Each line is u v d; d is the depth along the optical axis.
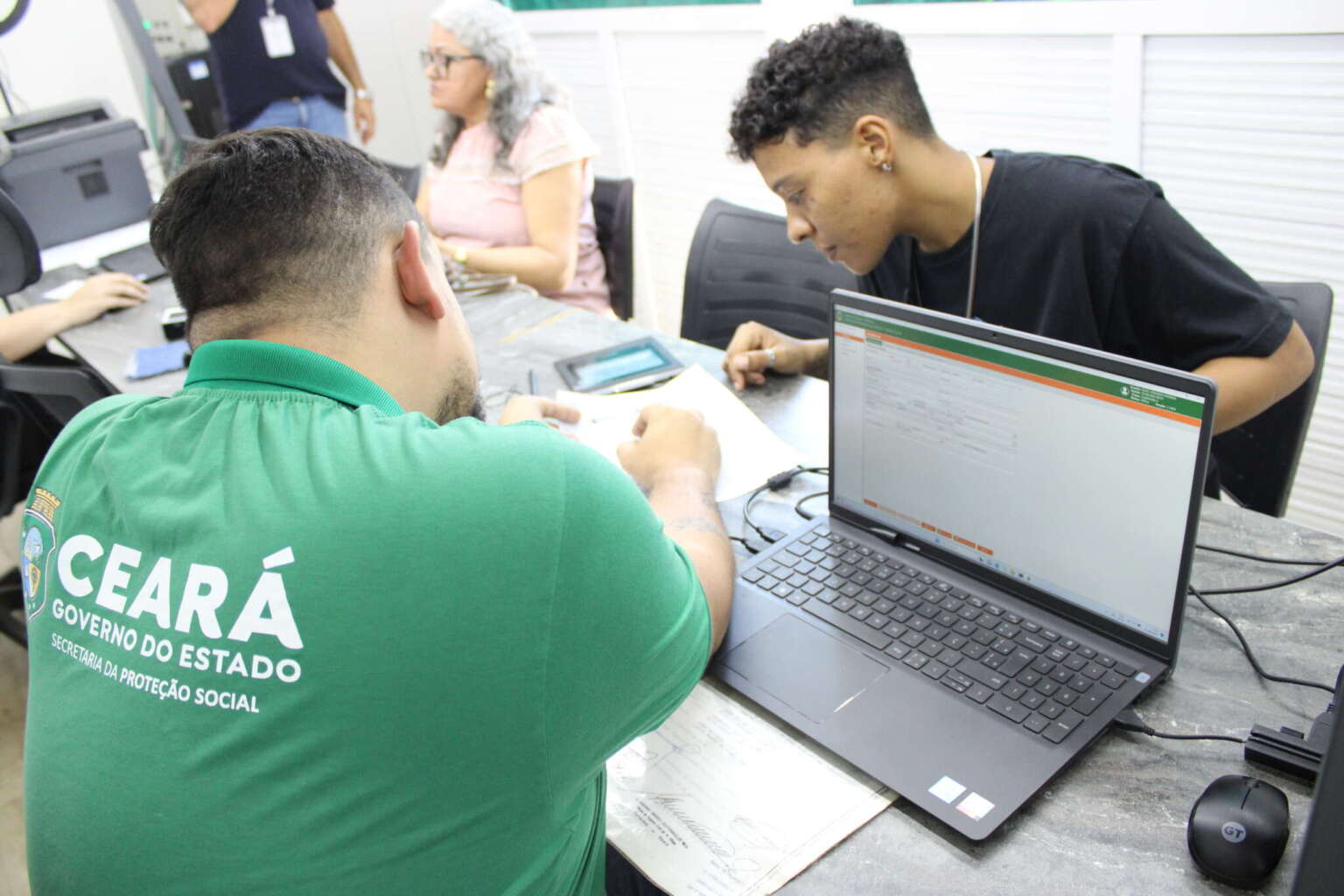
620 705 0.70
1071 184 1.29
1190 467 0.81
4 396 2.09
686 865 0.81
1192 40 2.05
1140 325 1.33
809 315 2.02
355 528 0.62
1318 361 1.35
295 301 0.71
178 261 0.72
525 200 2.36
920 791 0.83
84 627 0.67
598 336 1.88
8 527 2.91
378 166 0.78
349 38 4.09
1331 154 1.97
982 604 1.02
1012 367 0.91
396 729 0.60
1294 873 0.58
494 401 1.65
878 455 1.09
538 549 0.63
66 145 2.74
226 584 0.62
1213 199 2.18
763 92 1.27
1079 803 0.82
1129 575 0.90
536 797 0.65
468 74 2.32
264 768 0.60
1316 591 1.02
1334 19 1.84
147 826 0.60
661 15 3.03
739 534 1.22
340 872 0.60
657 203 3.44
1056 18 2.22
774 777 0.88
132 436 0.72
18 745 2.11
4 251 2.18
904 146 1.28
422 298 0.76
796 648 1.00
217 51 3.41
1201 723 0.88
